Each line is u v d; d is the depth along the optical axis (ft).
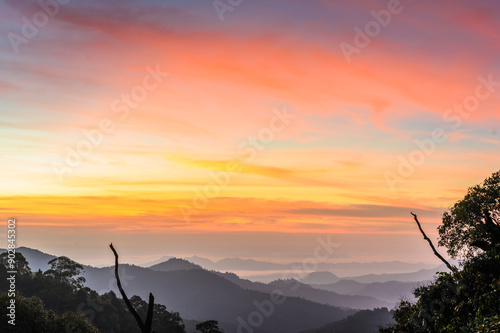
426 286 94.27
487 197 102.42
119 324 423.23
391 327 103.91
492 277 75.25
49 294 413.80
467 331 68.39
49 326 286.46
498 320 61.31
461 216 104.47
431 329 87.20
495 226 100.89
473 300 73.97
